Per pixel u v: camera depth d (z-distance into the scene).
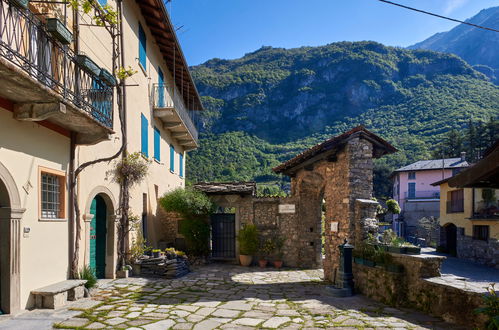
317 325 5.78
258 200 14.55
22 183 5.79
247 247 13.78
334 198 10.94
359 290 8.88
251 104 88.00
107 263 9.33
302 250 14.08
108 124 7.51
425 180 41.41
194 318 6.05
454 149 48.94
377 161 56.16
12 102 5.54
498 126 45.84
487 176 4.79
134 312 6.27
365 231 9.42
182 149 20.42
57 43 5.89
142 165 10.37
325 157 11.09
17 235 5.62
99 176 8.73
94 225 8.81
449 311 6.13
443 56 96.25
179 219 14.41
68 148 7.27
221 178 50.56
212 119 82.69
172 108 13.68
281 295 8.35
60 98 5.46
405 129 66.94
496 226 18.98
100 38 9.05
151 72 13.52
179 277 10.38
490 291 5.34
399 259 7.60
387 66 96.38
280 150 69.56
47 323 5.36
